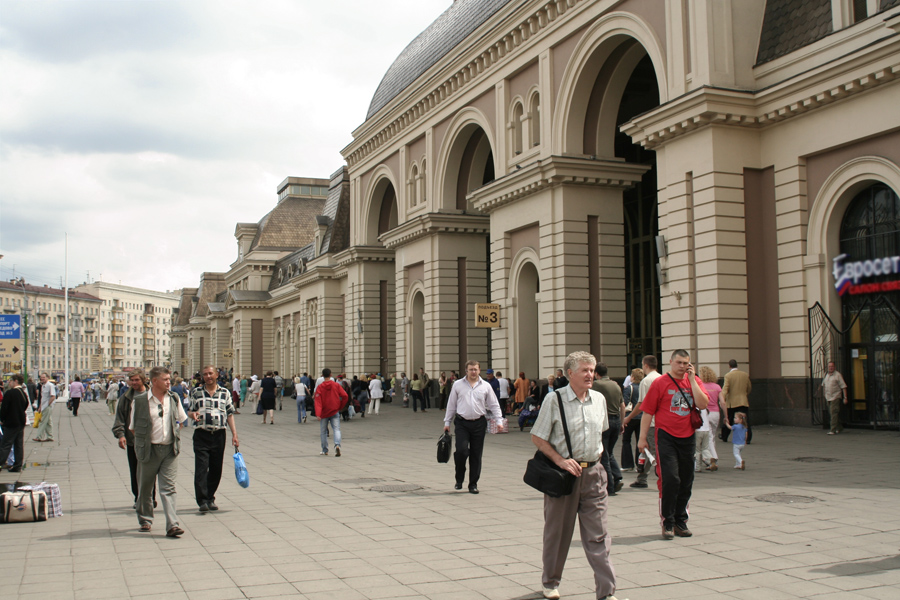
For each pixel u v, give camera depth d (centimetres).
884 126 1745
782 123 1991
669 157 2125
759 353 2022
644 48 2462
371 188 4391
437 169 3575
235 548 821
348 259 4572
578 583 673
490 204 2977
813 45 1909
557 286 2636
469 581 680
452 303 3572
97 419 3659
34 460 1762
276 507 1077
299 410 3111
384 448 1927
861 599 609
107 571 728
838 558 729
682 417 824
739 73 2044
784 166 1986
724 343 1973
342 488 1249
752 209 2038
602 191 2669
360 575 703
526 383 2661
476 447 1177
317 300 5741
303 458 1725
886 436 1700
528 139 2856
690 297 2052
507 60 2945
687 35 2100
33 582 691
